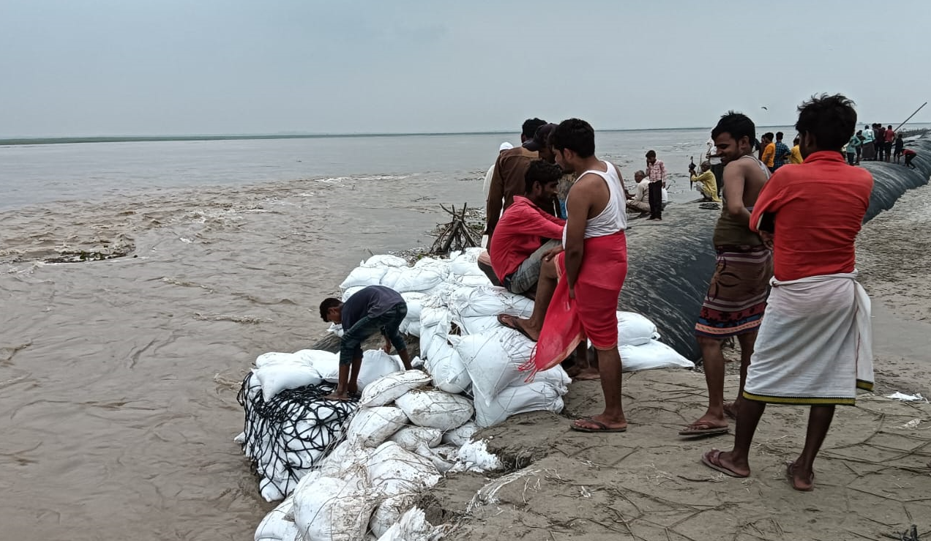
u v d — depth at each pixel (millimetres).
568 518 3498
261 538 4949
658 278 9883
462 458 4727
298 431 5820
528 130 7734
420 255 15844
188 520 5820
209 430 7633
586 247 4375
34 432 7613
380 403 5297
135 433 7566
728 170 4320
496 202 6977
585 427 4586
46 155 100438
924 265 12875
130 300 12859
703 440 4367
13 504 6137
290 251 17422
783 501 3561
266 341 10609
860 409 4828
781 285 3406
